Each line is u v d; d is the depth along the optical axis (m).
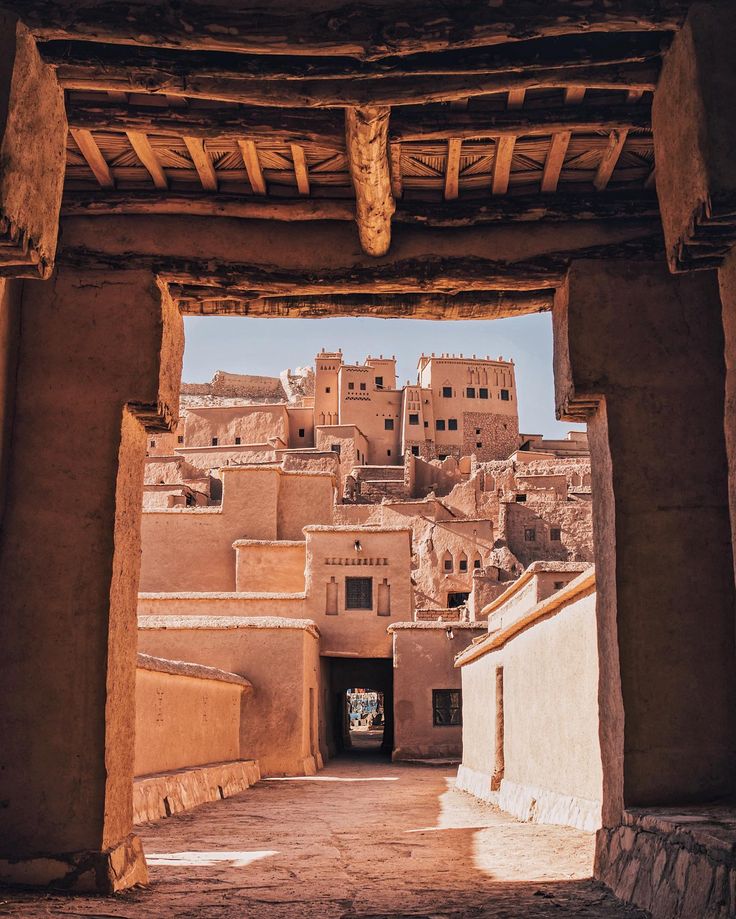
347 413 71.44
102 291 6.18
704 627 5.66
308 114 5.54
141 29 4.37
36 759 5.54
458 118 5.49
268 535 27.48
